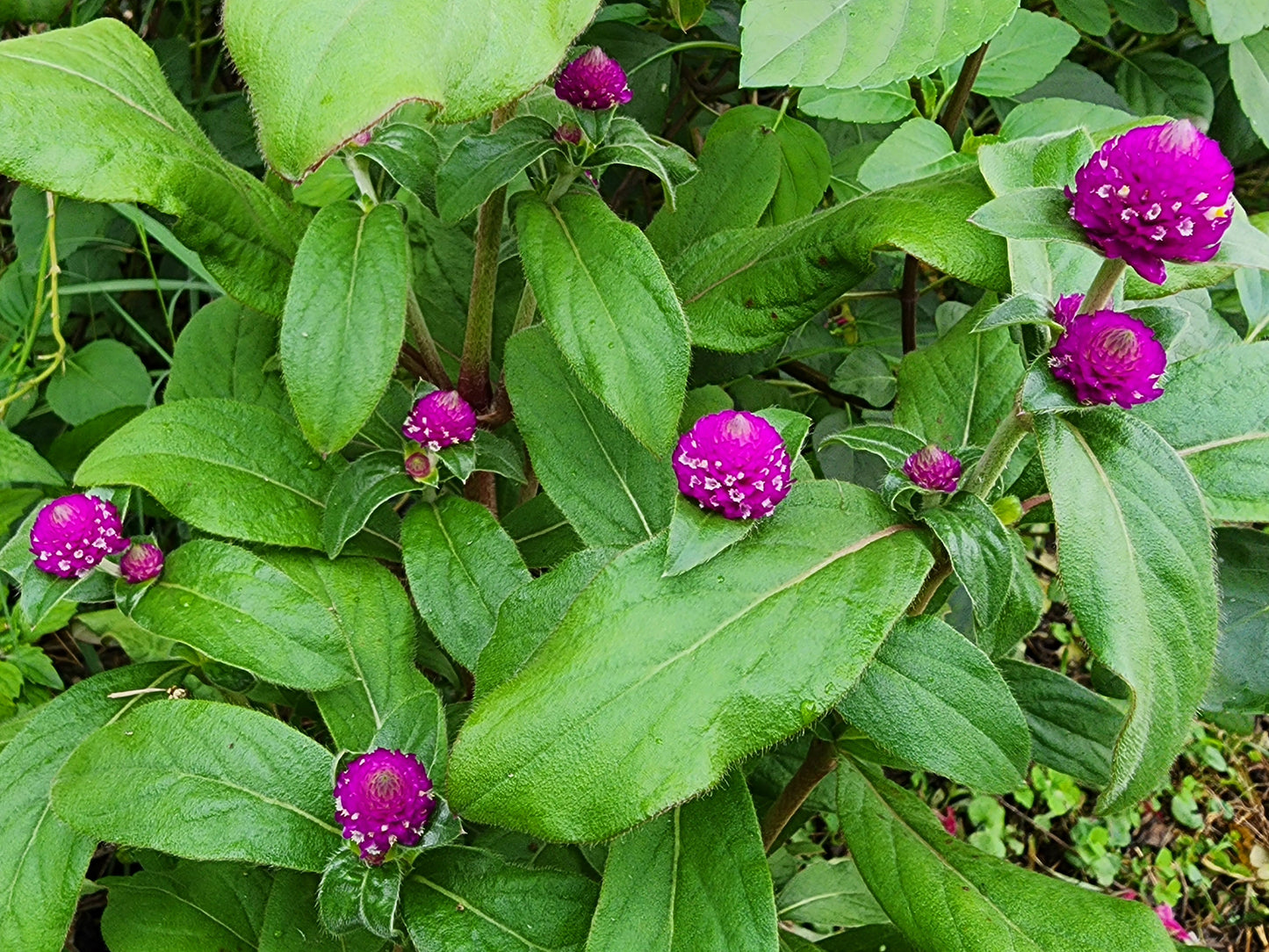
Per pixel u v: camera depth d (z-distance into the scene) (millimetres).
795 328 390
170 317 542
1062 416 331
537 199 386
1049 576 672
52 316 516
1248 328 467
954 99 473
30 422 592
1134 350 316
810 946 431
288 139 290
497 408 444
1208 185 304
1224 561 434
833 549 339
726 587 334
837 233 378
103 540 381
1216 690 423
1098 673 445
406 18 294
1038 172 352
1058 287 365
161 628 382
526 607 362
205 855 357
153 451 402
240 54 297
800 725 322
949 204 364
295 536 404
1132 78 553
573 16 309
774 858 496
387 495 397
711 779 320
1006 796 617
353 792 346
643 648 330
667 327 362
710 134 478
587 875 425
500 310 477
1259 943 587
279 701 425
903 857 380
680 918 349
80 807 358
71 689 402
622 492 406
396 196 480
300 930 379
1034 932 358
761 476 330
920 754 350
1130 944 352
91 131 361
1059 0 509
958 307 520
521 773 326
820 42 354
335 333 364
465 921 356
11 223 567
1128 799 324
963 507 343
